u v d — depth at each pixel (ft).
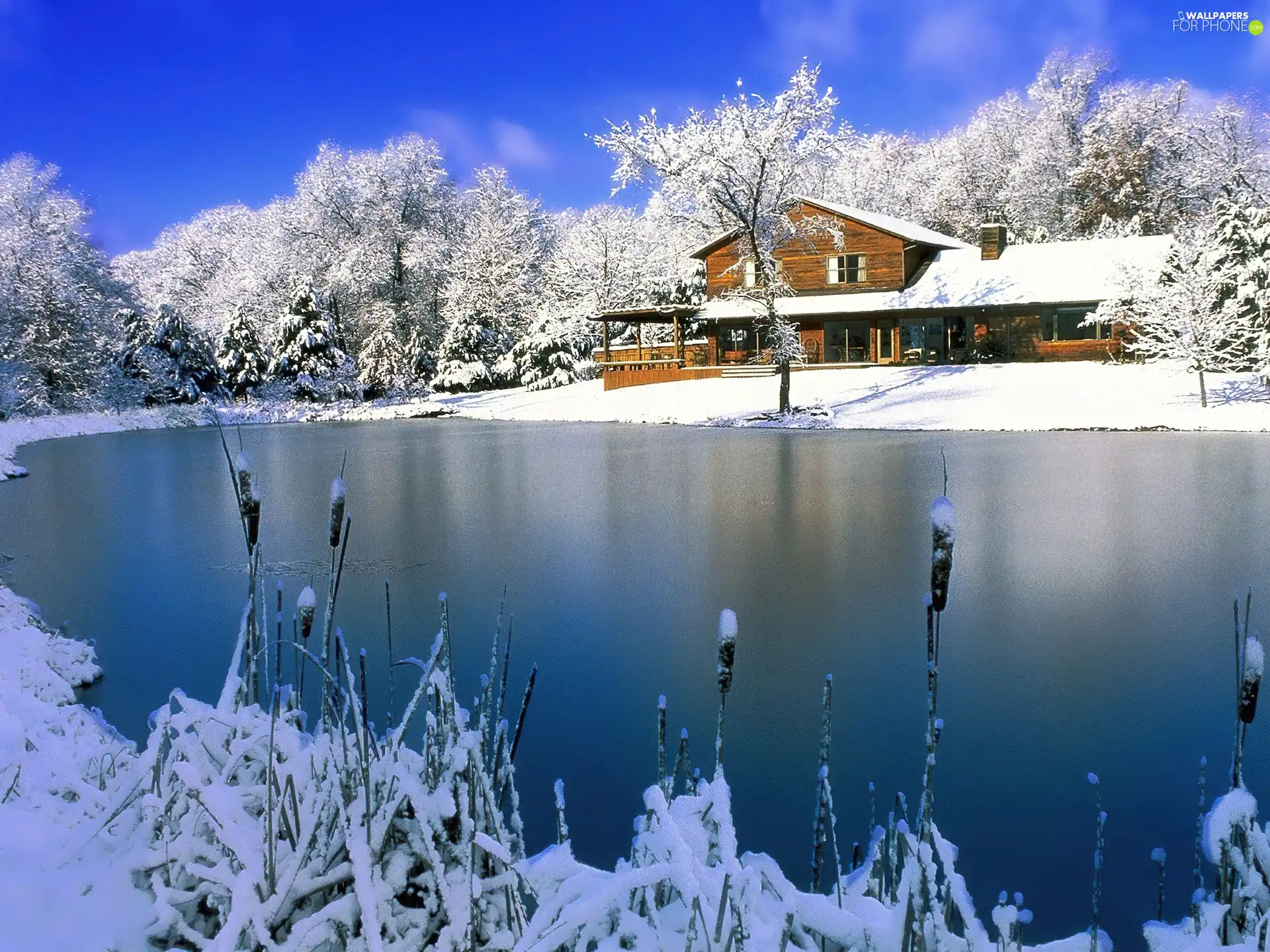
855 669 20.47
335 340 183.62
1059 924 10.50
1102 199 188.85
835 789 14.39
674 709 18.02
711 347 146.00
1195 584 27.53
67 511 49.49
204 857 7.25
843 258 142.82
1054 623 23.80
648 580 29.73
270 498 52.42
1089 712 17.56
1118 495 45.29
